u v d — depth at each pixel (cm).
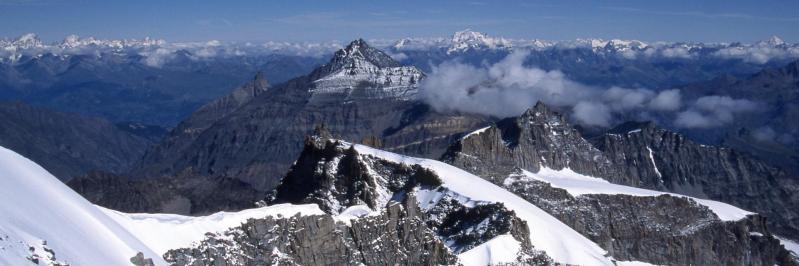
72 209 19388
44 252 16100
